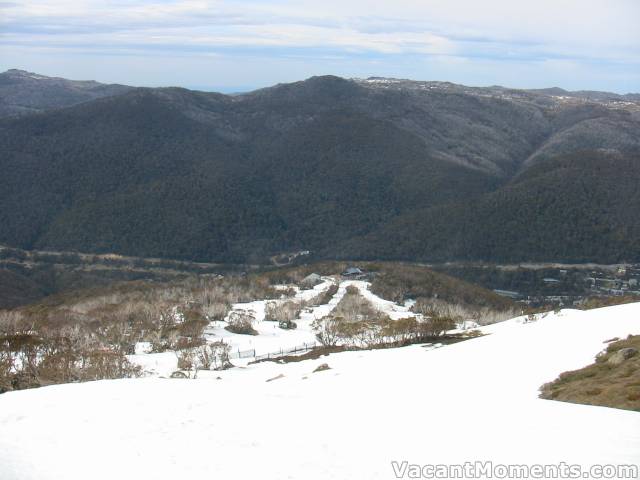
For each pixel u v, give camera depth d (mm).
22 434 24688
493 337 46812
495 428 22781
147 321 75875
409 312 90000
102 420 26297
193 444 23188
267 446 22641
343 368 45094
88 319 75312
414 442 22031
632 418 22750
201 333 72188
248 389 33156
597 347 35312
